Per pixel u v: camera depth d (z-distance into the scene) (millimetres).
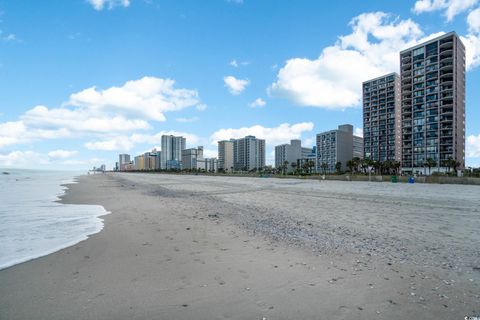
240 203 15609
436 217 10422
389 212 11703
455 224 9062
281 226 8891
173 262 5320
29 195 22312
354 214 11281
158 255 5797
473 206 13352
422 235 7508
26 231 8430
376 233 7801
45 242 7047
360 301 3625
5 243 6969
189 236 7539
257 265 5105
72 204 15820
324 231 8102
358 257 5559
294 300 3686
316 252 5934
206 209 13109
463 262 5191
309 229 8398
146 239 7230
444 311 3324
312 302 3619
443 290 3939
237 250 6133
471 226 8719
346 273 4656
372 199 16781
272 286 4152
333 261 5309
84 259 5582
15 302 3703
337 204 14664
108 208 13852
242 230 8289
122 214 11727
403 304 3520
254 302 3643
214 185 35969
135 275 4652
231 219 10273
